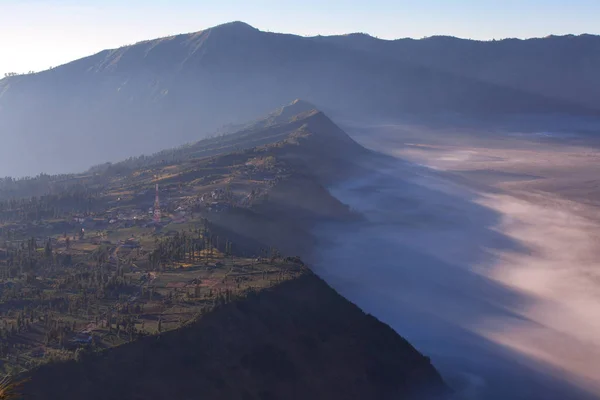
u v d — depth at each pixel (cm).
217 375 15575
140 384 14812
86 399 14112
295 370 16500
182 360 15575
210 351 16012
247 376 15900
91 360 14850
